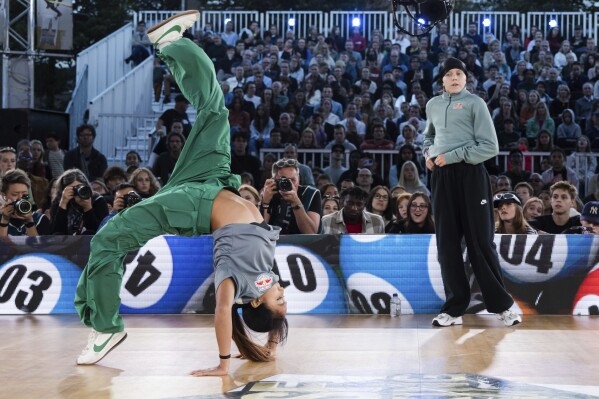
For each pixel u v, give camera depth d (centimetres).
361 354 427
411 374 365
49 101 2311
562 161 1160
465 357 413
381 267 630
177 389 341
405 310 627
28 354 439
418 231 685
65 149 1301
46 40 1302
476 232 550
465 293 555
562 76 1723
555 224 741
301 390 330
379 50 1809
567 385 336
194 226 418
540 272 621
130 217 421
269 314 418
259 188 1129
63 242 646
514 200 662
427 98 1673
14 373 383
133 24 1784
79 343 479
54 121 1277
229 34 1923
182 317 613
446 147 558
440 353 427
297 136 1312
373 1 2583
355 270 630
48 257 646
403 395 316
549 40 1905
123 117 1432
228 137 450
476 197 550
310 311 630
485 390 325
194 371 379
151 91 1630
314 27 1873
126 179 929
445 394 317
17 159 1071
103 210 711
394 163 1207
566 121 1428
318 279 632
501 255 622
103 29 2455
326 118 1423
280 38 1884
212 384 352
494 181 1060
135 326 558
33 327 558
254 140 1302
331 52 1808
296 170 662
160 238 638
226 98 1535
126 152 1442
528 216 774
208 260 636
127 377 371
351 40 1861
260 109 1400
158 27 446
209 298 635
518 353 426
